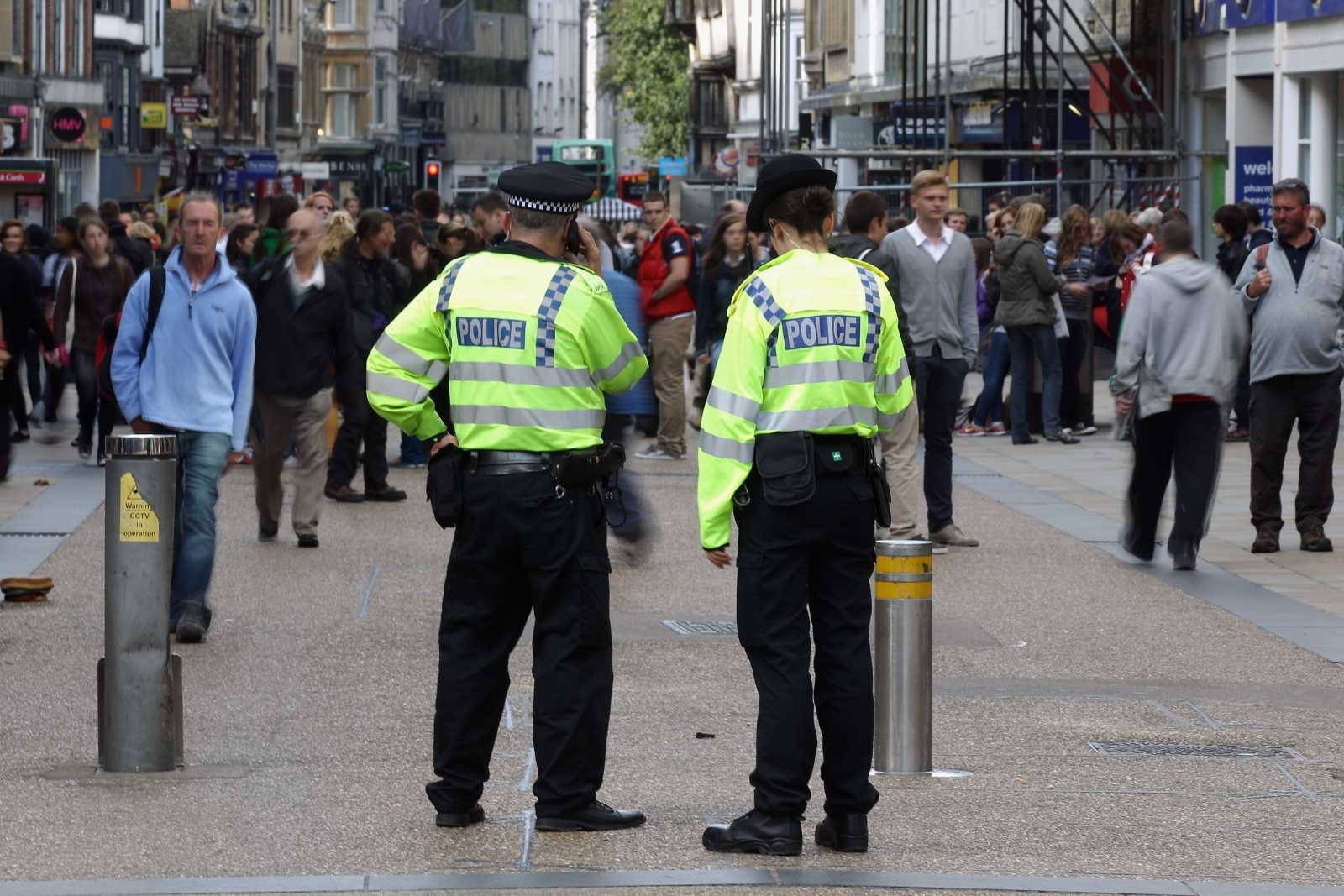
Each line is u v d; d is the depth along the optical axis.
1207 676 20.45
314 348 27.62
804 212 13.44
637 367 13.84
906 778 15.74
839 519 13.20
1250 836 13.92
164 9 157.62
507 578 13.82
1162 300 26.25
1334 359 27.80
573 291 13.58
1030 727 17.94
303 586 25.02
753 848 13.21
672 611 23.66
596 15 197.88
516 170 13.85
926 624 15.90
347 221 32.91
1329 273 27.64
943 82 80.94
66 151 124.62
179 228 21.36
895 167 81.38
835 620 13.41
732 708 18.61
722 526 13.23
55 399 43.31
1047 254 46.88
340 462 33.31
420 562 27.06
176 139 127.62
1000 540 29.39
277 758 16.22
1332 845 13.71
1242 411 42.00
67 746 16.62
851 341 13.23
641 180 170.25
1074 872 12.94
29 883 12.27
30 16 115.88
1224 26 60.75
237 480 36.12
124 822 13.97
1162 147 66.62
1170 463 27.06
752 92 145.88
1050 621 23.23
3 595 23.78
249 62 188.62
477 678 13.85
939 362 27.89
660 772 15.92
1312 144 57.16
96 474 36.44
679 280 38.81
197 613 21.30
